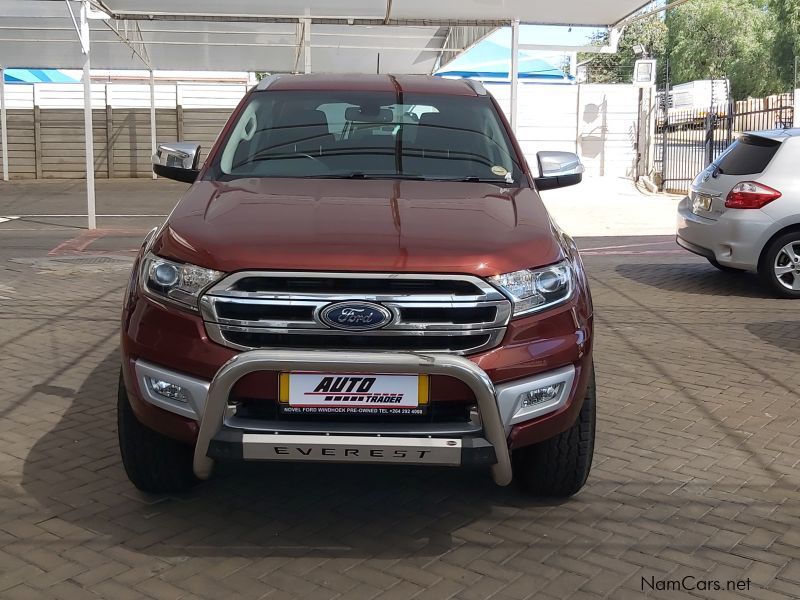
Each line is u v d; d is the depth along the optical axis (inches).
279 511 162.1
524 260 142.0
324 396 135.7
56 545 146.7
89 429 202.2
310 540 151.0
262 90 207.2
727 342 295.3
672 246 539.2
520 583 137.9
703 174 402.0
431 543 150.8
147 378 142.2
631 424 213.8
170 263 141.8
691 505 168.1
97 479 174.2
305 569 140.9
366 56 856.3
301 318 135.2
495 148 194.7
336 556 145.5
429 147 192.2
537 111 1010.7
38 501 163.6
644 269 445.7
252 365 131.6
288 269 134.6
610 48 645.3
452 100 207.0
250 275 135.3
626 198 871.7
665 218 701.3
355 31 747.4
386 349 136.4
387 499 168.1
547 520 160.4
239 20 619.5
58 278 402.0
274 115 198.8
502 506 166.1
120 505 162.7
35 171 1123.3
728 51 2049.7
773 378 253.3
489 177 185.9
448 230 146.6
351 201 160.6
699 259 480.7
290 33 754.8
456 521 159.5
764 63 2014.0
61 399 223.5
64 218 693.9
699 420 217.3
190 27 746.2
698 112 933.2
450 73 1078.4
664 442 201.9
